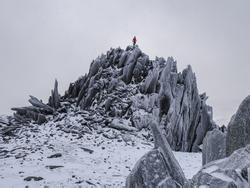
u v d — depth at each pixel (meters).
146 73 55.69
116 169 30.19
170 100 47.28
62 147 36.19
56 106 52.19
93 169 29.66
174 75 49.88
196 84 49.22
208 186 10.32
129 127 44.22
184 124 45.47
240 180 10.19
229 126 14.81
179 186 15.42
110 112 47.50
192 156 38.22
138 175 15.80
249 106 14.39
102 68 58.28
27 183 25.45
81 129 42.84
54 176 27.12
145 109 47.44
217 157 17.05
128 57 58.34
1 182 25.64
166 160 16.28
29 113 49.25
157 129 17.36
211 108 50.91
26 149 35.62
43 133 42.22
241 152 11.47
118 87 52.84
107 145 38.03
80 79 57.53
